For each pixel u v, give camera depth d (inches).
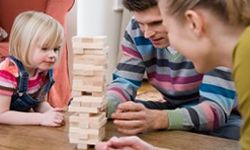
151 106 56.2
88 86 35.9
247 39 23.6
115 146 35.4
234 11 25.2
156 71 55.9
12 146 36.9
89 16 123.4
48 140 38.4
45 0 105.5
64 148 36.7
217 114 45.5
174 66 53.2
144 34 47.2
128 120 41.0
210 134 46.9
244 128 24.1
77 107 36.1
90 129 36.2
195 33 27.1
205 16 26.2
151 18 40.9
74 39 35.4
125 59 56.0
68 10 104.3
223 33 26.3
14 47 46.4
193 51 28.1
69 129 37.3
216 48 27.3
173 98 56.0
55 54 47.7
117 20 127.6
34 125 42.3
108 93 49.1
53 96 91.1
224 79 46.8
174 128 42.5
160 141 39.2
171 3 27.3
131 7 41.1
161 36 42.8
